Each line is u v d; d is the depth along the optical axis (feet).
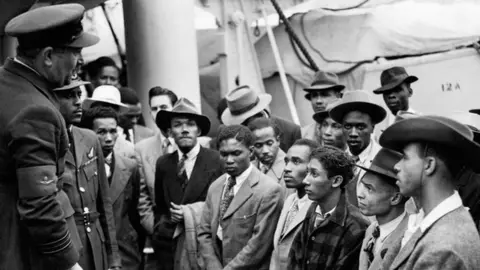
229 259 25.50
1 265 17.66
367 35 42.63
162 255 29.25
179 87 40.04
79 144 24.32
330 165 21.67
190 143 29.04
